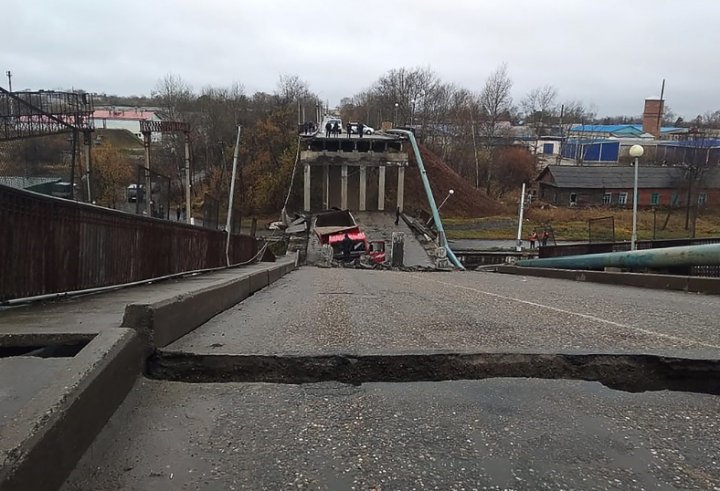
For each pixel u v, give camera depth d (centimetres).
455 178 7775
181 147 6606
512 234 5625
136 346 304
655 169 7481
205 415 272
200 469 218
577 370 356
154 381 313
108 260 747
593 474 225
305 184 6219
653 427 275
